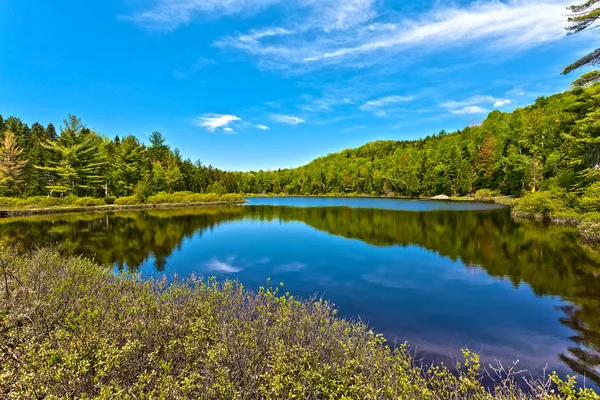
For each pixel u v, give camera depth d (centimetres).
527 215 2625
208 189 6869
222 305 630
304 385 361
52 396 282
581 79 1933
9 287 559
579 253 1405
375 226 2472
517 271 1180
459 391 412
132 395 305
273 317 571
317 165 14175
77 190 4831
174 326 500
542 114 4975
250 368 396
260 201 6831
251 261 1407
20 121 6362
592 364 589
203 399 342
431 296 956
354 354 445
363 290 1016
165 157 7112
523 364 591
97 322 458
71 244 1780
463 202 5197
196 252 1589
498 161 5725
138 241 1892
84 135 5125
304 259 1438
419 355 624
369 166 10025
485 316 809
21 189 4688
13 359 370
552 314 814
